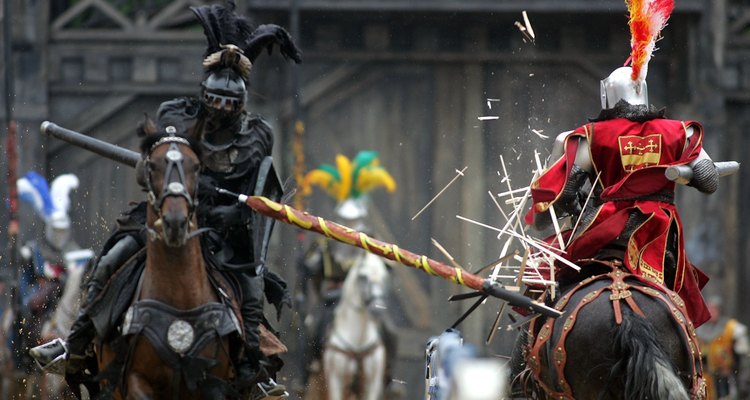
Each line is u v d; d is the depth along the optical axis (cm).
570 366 2136
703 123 6894
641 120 2292
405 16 6825
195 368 2161
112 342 2228
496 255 6838
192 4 7012
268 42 2417
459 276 2222
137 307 2167
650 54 2305
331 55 6894
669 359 2064
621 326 2059
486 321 6781
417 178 6919
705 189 2305
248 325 2312
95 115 6938
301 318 5400
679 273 2309
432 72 6925
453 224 6881
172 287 2167
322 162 6900
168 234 2044
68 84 6938
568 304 2191
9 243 6375
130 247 2309
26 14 6881
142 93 6975
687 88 6906
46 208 5494
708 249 6938
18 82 6856
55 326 4747
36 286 5372
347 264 5178
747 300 6969
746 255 6969
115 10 7000
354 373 4909
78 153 6906
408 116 6925
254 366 2300
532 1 6769
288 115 6819
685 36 6900
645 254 2266
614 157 2284
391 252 2227
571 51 6862
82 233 6856
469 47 6900
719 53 6900
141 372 2183
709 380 5559
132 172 6931
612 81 2331
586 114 6875
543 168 2434
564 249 2322
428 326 6875
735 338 5606
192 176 2088
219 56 2317
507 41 6906
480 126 6900
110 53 6969
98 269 2306
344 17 6856
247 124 2372
